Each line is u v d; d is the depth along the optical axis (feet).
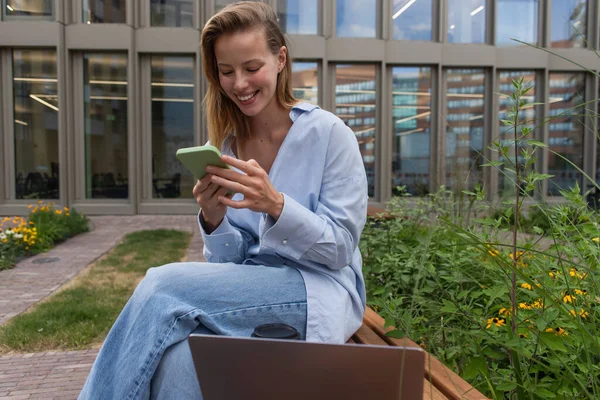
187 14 39.42
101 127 39.55
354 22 39.96
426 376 4.58
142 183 40.19
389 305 6.04
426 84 40.83
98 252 23.16
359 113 40.55
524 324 4.80
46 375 9.83
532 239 6.43
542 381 4.73
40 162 39.09
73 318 12.81
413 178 41.01
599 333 4.34
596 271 4.22
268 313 4.32
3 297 15.37
